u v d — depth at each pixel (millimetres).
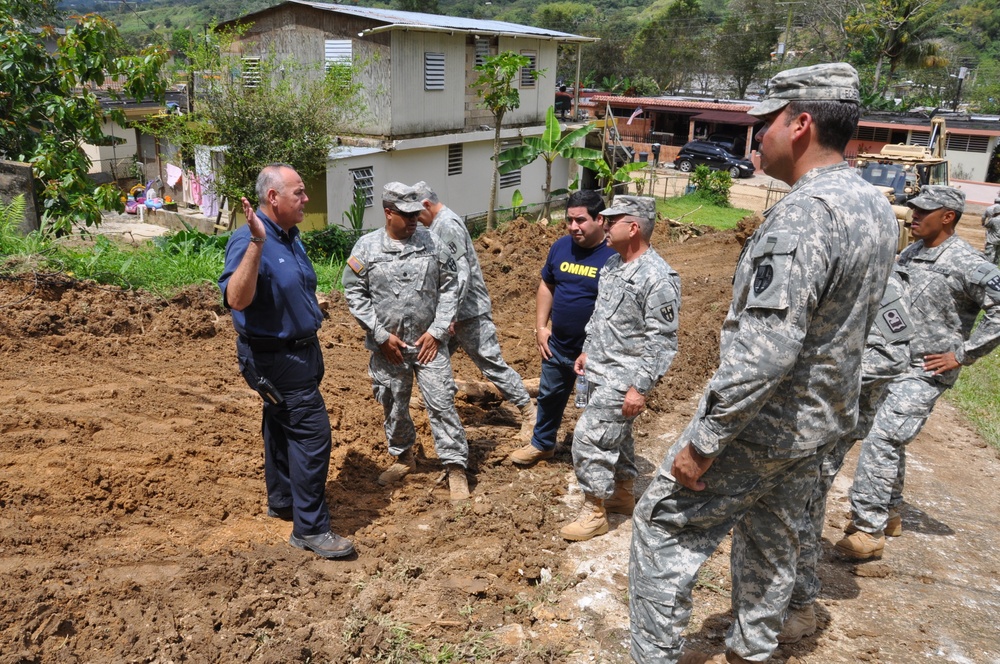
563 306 4402
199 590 3219
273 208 3451
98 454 4020
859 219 2371
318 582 3414
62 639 2863
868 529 3998
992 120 33375
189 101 16266
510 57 19625
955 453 5867
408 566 3611
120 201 9570
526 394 5109
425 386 4199
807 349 2445
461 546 3881
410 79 19578
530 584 3645
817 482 3035
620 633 3279
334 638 3078
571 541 3994
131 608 3051
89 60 9953
